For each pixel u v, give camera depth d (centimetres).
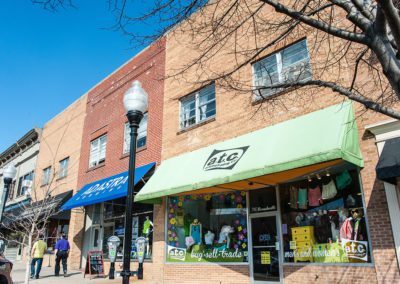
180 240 1227
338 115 841
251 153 952
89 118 2003
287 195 984
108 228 1669
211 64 1280
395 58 404
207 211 1181
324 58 945
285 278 926
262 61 1124
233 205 1116
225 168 972
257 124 1062
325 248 872
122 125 1697
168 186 1118
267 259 988
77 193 1769
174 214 1271
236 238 1080
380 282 745
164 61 1534
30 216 1422
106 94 1900
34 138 2642
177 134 1341
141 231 1423
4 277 941
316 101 934
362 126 836
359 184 831
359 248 805
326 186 902
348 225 834
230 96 1168
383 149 727
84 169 1900
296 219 948
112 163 1677
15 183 2816
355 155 795
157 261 1265
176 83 1426
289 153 834
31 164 2616
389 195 762
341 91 491
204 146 1216
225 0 1017
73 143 2095
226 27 633
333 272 836
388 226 755
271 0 471
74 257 1772
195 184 1020
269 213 1012
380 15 403
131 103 628
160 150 1398
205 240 1159
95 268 1420
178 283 1177
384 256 749
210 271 1109
